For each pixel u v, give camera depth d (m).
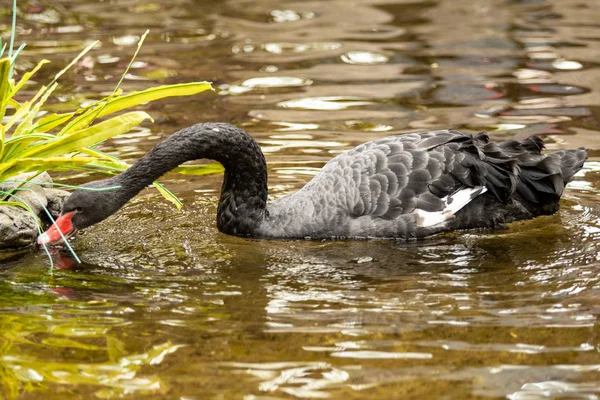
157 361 7.32
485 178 10.43
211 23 20.09
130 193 10.27
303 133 13.62
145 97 9.96
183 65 17.00
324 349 7.47
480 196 10.61
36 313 8.37
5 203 9.95
